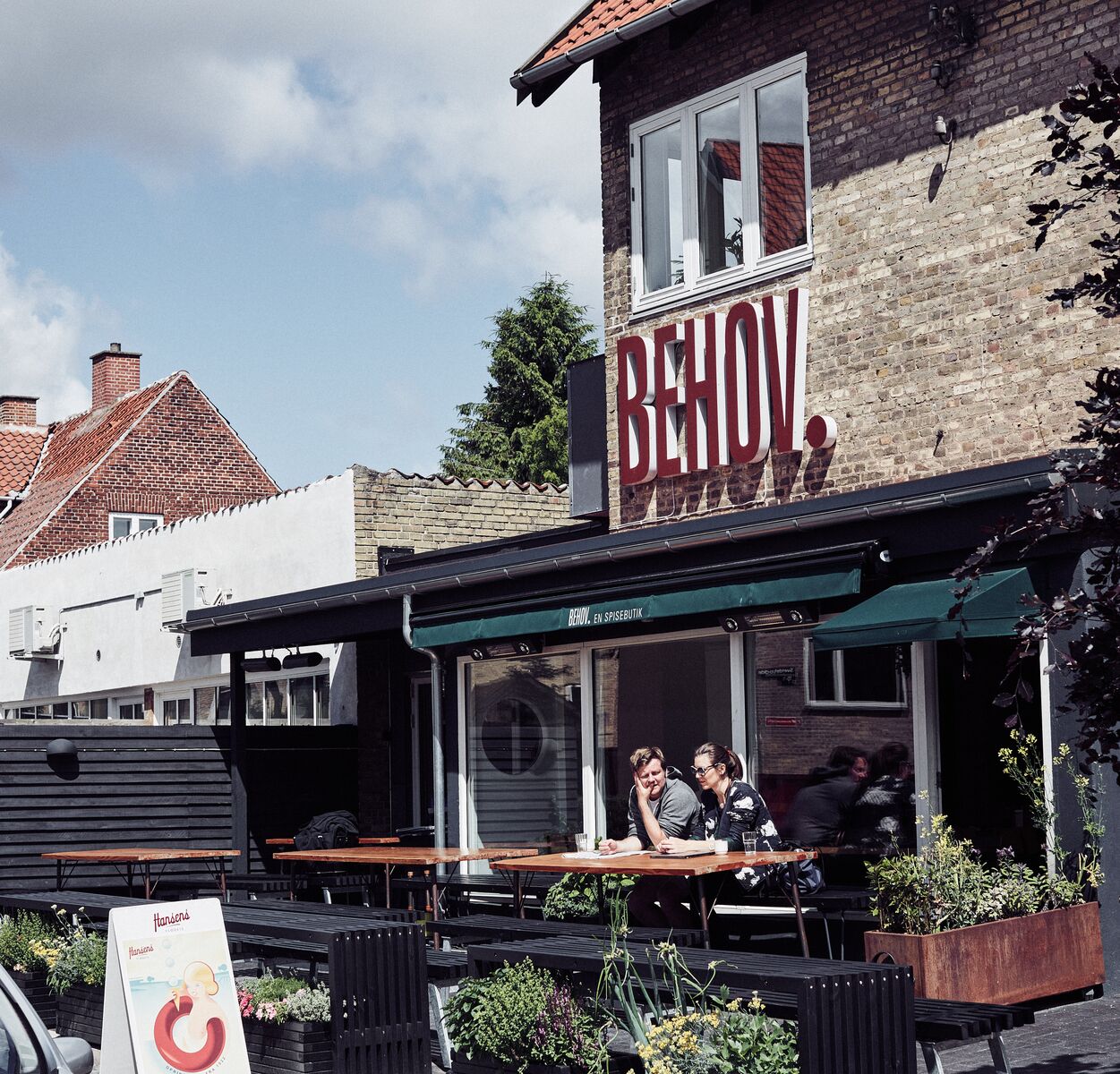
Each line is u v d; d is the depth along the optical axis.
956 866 9.77
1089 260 11.97
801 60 14.27
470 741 16.20
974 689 11.78
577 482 17.03
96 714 25.98
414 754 19.05
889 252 13.44
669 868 10.02
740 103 14.77
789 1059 7.16
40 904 11.99
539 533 17.66
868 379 13.53
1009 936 9.56
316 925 9.41
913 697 11.81
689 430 14.88
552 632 14.89
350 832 18.03
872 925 11.34
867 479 13.49
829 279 13.90
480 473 54.06
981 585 10.06
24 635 27.19
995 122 12.73
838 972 7.21
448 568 14.70
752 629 12.77
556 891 12.55
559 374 56.28
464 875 16.12
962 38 12.88
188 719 23.55
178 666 23.31
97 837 17.89
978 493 10.27
